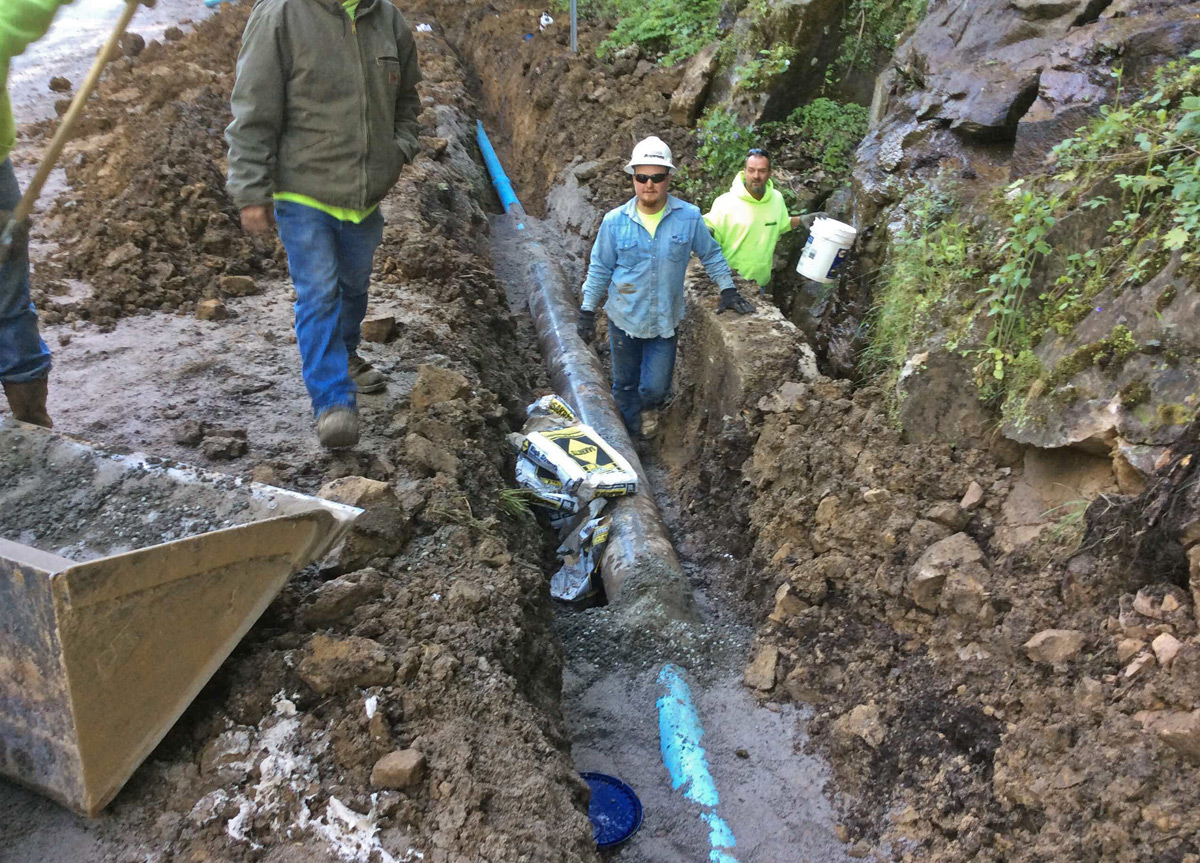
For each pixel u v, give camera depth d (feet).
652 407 20.56
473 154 33.42
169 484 9.39
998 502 12.05
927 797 10.30
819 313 21.84
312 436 13.24
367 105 11.30
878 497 12.92
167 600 7.34
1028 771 9.42
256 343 16.12
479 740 8.70
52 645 6.73
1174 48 15.17
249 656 8.93
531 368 21.56
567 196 29.50
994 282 13.03
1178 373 10.25
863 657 12.17
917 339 14.17
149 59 34.42
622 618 13.93
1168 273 10.83
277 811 7.74
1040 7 18.47
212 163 21.11
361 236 12.38
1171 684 8.82
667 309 18.62
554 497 15.67
